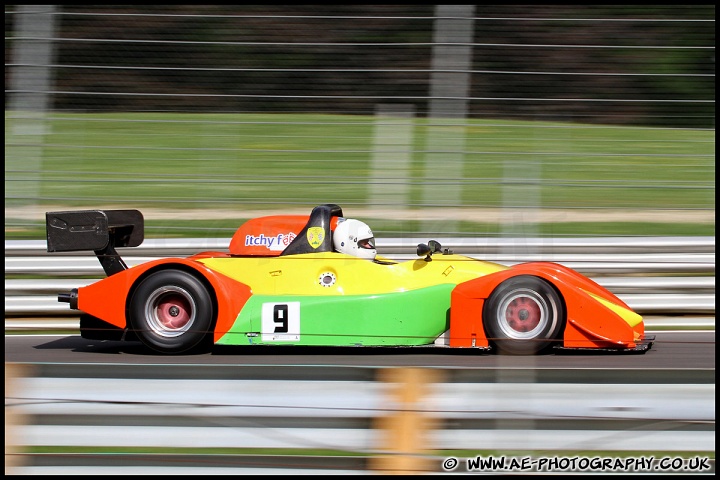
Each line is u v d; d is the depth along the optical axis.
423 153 24.44
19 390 14.41
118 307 19.28
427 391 13.86
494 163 24.44
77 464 13.80
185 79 25.36
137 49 25.61
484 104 24.84
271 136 25.78
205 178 25.52
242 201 23.94
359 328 18.84
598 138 24.59
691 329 22.89
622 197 25.39
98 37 25.11
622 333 18.38
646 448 13.62
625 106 24.58
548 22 25.02
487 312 18.41
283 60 25.53
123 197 25.69
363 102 25.34
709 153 24.17
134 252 25.62
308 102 25.14
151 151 25.50
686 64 24.70
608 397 13.73
